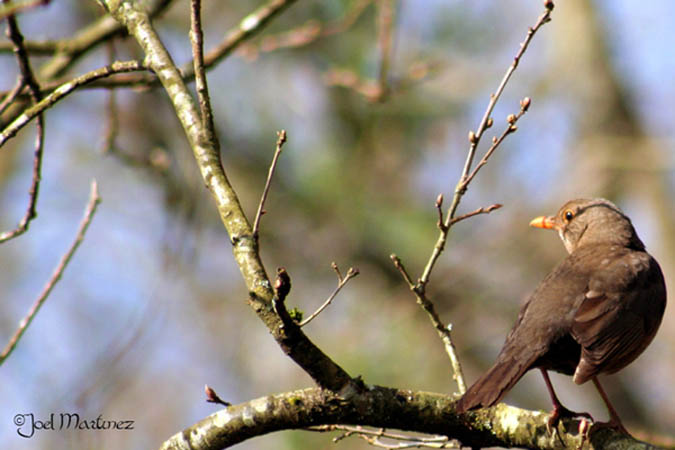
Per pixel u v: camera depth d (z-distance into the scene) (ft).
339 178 49.55
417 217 49.39
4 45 28.71
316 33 35.35
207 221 50.37
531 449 19.53
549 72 56.13
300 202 49.98
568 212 27.89
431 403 19.10
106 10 21.71
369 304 47.70
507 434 19.48
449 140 51.21
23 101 26.35
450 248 49.49
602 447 19.24
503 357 21.86
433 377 44.78
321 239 49.62
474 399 18.48
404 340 45.32
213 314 51.37
